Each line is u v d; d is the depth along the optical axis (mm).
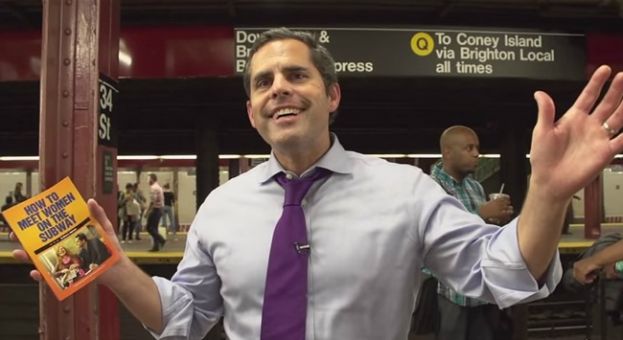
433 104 7020
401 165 1425
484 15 4492
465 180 3289
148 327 1401
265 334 1247
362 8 4293
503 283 1088
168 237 17062
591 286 2180
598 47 4477
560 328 5320
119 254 1332
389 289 1257
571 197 997
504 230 1131
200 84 5469
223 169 16250
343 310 1238
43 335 2074
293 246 1288
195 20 4391
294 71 1358
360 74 4180
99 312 2283
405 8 4316
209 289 1488
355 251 1265
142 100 6219
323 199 1347
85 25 2127
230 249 1371
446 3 4211
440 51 4199
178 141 10180
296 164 1396
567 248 6848
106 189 2236
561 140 1004
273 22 4422
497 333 3152
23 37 4336
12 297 5750
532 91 6109
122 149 10188
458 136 3148
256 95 1402
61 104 2100
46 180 2061
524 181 6715
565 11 4301
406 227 1287
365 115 8219
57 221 1308
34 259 1257
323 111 1385
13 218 1286
